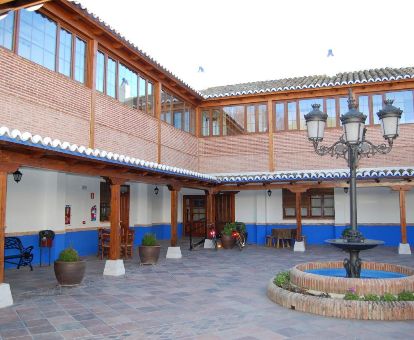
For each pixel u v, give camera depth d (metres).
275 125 17.06
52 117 9.50
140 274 10.34
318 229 17.84
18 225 11.15
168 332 5.72
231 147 17.50
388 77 15.23
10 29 8.56
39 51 9.34
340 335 5.55
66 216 12.97
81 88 10.57
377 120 15.73
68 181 13.13
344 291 6.90
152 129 14.05
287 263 12.31
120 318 6.40
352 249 7.54
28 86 8.86
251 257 13.73
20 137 6.55
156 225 19.97
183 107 16.72
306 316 6.49
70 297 7.78
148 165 10.48
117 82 12.18
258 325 6.03
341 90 16.14
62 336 5.55
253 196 19.05
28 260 11.04
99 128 11.19
